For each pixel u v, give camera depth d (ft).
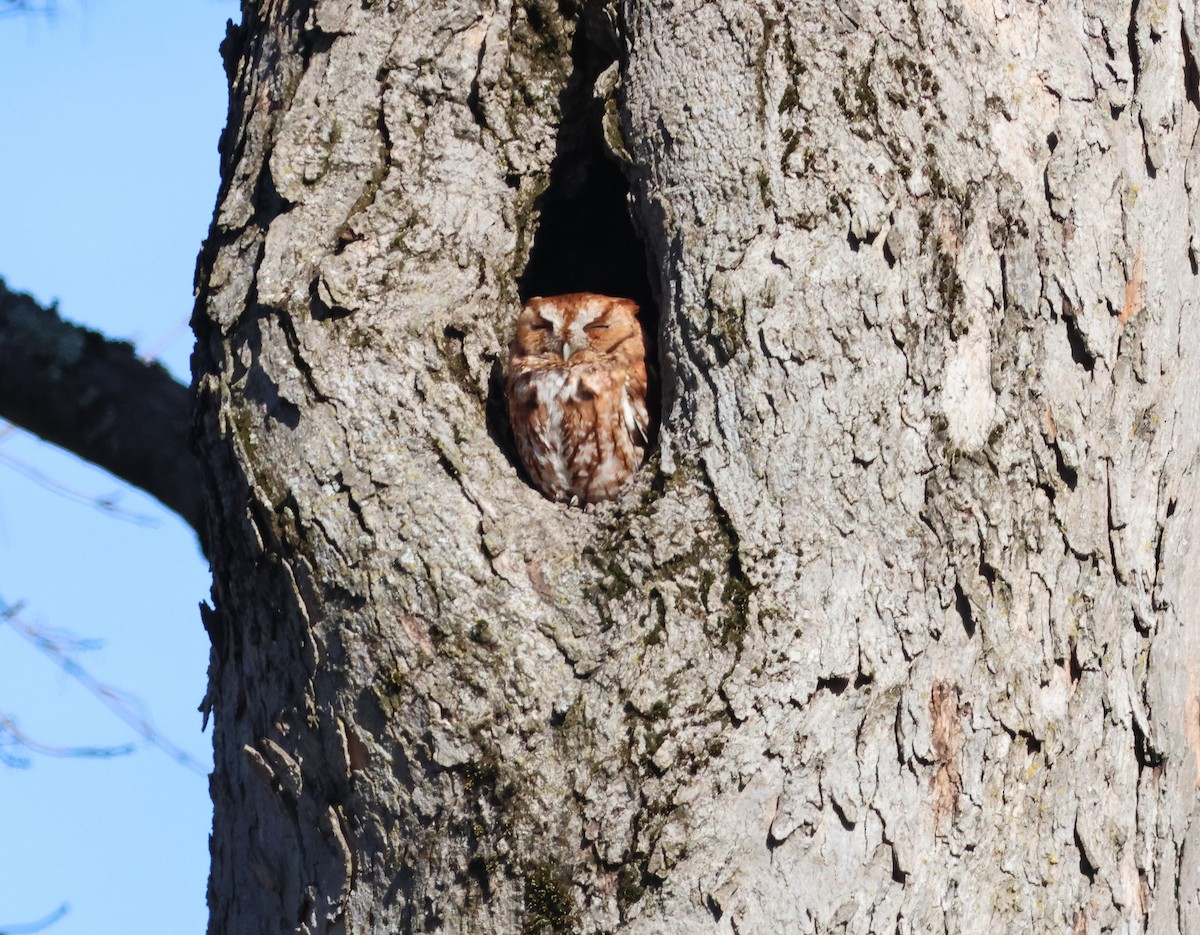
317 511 27.04
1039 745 26.61
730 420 26.66
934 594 26.27
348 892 26.50
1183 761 28.32
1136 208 28.76
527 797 25.20
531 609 26.09
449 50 30.25
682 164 27.76
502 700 25.57
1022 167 28.02
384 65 29.86
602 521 26.96
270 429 27.78
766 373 26.63
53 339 34.55
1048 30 28.84
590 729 25.36
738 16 27.71
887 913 25.20
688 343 27.27
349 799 26.53
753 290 26.86
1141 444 28.40
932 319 26.99
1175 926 27.91
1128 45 29.25
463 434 27.94
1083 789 26.99
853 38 27.61
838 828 25.32
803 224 27.04
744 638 25.53
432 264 29.60
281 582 27.53
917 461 26.58
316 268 28.58
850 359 26.66
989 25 28.45
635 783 24.99
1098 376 28.04
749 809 25.16
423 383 28.25
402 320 28.86
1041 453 27.25
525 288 35.91
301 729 27.30
